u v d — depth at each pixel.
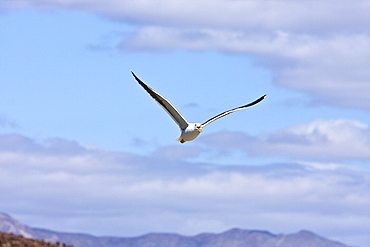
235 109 29.77
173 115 28.55
